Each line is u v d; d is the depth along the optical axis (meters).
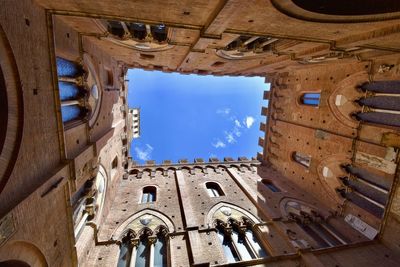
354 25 10.55
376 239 15.48
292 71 24.91
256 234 16.20
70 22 10.61
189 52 15.49
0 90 6.69
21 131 7.32
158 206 17.94
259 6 8.46
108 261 12.99
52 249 9.15
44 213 8.52
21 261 7.44
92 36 12.95
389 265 13.62
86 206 13.89
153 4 8.61
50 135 9.14
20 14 7.37
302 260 13.04
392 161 15.16
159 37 14.77
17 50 7.11
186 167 25.44
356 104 17.72
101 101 16.08
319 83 21.33
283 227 16.11
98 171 15.27
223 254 13.32
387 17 9.53
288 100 25.77
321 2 8.85
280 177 25.89
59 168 9.47
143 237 15.19
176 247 13.73
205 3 8.45
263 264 12.52
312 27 10.96
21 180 7.31
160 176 23.55
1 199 6.38
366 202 17.44
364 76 17.11
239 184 22.59
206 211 17.44
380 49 13.58
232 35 11.84
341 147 18.86
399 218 14.53
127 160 24.14
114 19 9.91
